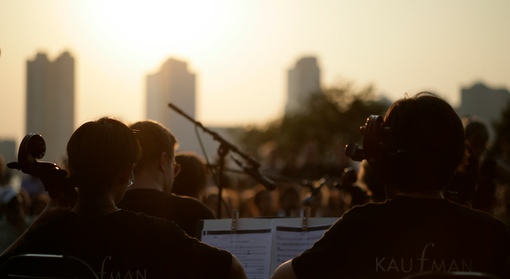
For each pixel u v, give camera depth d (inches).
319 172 414.6
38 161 99.9
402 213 91.4
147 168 142.4
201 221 141.8
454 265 89.4
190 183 177.0
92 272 91.0
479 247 90.5
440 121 92.6
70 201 101.7
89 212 99.1
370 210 93.1
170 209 143.4
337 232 92.7
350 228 92.1
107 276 96.4
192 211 145.8
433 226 90.4
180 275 98.6
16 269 96.2
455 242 90.1
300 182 230.5
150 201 139.6
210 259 100.3
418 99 94.9
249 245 136.8
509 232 92.8
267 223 137.5
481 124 189.9
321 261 91.7
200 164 180.4
